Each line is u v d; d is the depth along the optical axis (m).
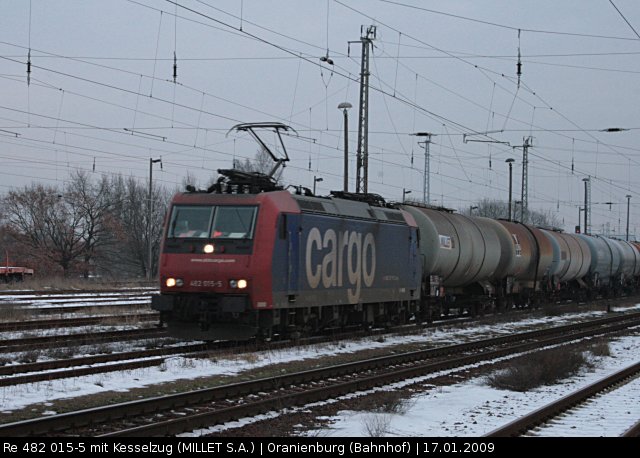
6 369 16.02
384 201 29.59
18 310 28.66
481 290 37.06
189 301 21.36
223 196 21.95
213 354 19.55
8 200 74.81
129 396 14.02
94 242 76.69
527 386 16.39
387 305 28.77
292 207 22.36
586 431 11.74
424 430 11.84
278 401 13.38
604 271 55.44
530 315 38.75
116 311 31.81
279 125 24.78
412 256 29.70
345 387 15.41
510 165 68.12
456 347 23.22
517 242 39.34
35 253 73.44
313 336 24.83
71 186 75.81
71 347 20.09
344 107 45.53
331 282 24.20
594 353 22.78
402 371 17.64
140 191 87.44
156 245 86.94
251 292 20.95
